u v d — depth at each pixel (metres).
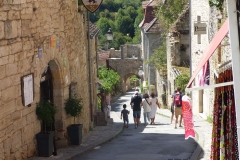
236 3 6.21
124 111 24.61
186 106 8.20
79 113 17.70
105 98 27.06
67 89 17.73
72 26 18.80
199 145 16.62
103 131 21.69
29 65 14.13
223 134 7.94
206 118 23.66
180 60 35.66
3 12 12.35
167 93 39.00
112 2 88.75
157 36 48.53
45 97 17.09
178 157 15.30
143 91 52.34
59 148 16.91
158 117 31.48
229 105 7.74
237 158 7.86
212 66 20.58
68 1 18.11
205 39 23.12
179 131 21.48
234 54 6.21
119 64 66.12
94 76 28.89
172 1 36.59
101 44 70.44
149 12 51.44
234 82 6.24
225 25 7.39
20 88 13.50
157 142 18.39
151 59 42.28
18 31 13.31
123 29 82.38
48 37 15.67
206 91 24.38
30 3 14.13
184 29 35.66
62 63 17.08
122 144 18.28
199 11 24.59
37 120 15.00
